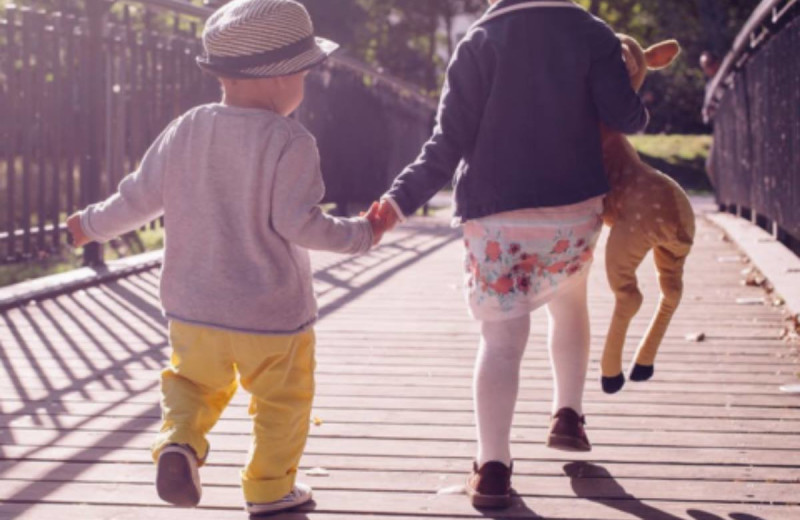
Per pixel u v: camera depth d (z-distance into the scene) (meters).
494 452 3.27
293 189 2.90
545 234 3.24
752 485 3.48
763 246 9.41
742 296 7.44
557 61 3.25
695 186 22.56
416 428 4.12
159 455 2.77
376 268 9.10
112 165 9.05
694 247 10.42
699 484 3.49
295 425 3.09
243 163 2.92
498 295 3.26
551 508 3.26
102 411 4.32
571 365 3.61
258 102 3.02
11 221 8.21
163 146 3.04
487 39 3.28
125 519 3.14
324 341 5.87
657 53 3.62
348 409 4.40
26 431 4.02
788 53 8.30
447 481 3.50
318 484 3.46
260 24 2.95
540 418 4.27
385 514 3.20
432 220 15.27
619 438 3.99
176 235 2.98
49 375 4.96
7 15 8.04
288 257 2.98
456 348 5.70
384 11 34.66
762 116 10.07
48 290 7.14
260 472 3.12
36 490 3.38
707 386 4.80
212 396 3.08
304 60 3.02
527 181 3.20
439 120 3.33
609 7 26.80
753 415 4.32
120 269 8.21
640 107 3.32
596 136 3.29
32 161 8.54
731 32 25.02
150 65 9.48
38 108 8.34
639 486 3.47
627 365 5.25
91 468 3.60
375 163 14.63
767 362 5.31
